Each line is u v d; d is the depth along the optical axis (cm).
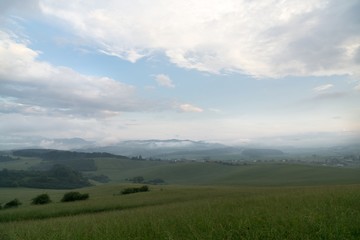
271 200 1980
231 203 2078
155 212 2125
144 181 18525
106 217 2119
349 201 1500
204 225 1183
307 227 1013
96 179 18812
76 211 4359
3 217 4072
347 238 883
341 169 16350
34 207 5072
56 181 14512
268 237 947
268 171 18100
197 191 6500
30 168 19988
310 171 16388
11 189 11800
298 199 1827
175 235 1052
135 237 1084
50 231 1423
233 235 1020
